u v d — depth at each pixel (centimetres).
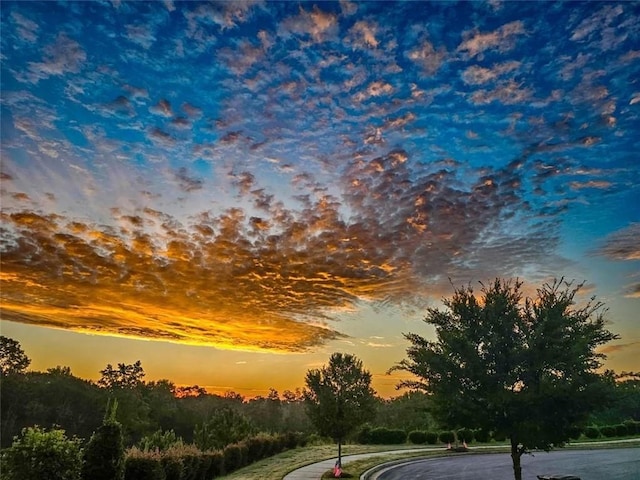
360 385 2112
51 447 1077
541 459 2839
